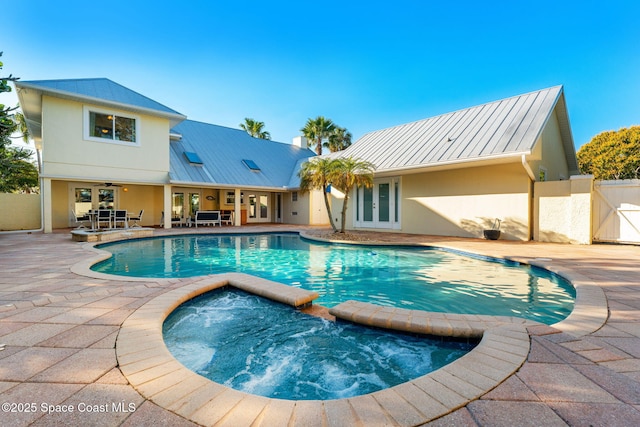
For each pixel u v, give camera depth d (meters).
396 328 3.37
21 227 12.98
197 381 2.13
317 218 19.69
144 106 13.84
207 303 4.56
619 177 22.39
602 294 4.15
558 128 13.44
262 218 21.17
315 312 4.13
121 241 11.08
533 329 2.96
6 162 10.92
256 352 3.24
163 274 6.73
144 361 2.39
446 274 6.69
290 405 1.87
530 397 1.89
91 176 12.85
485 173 11.34
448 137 12.16
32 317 3.32
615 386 2.00
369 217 15.16
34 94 11.82
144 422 1.71
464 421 1.70
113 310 3.55
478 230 11.52
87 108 12.73
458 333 3.10
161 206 17.64
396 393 1.97
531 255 7.56
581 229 9.47
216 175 16.77
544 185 10.22
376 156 14.20
